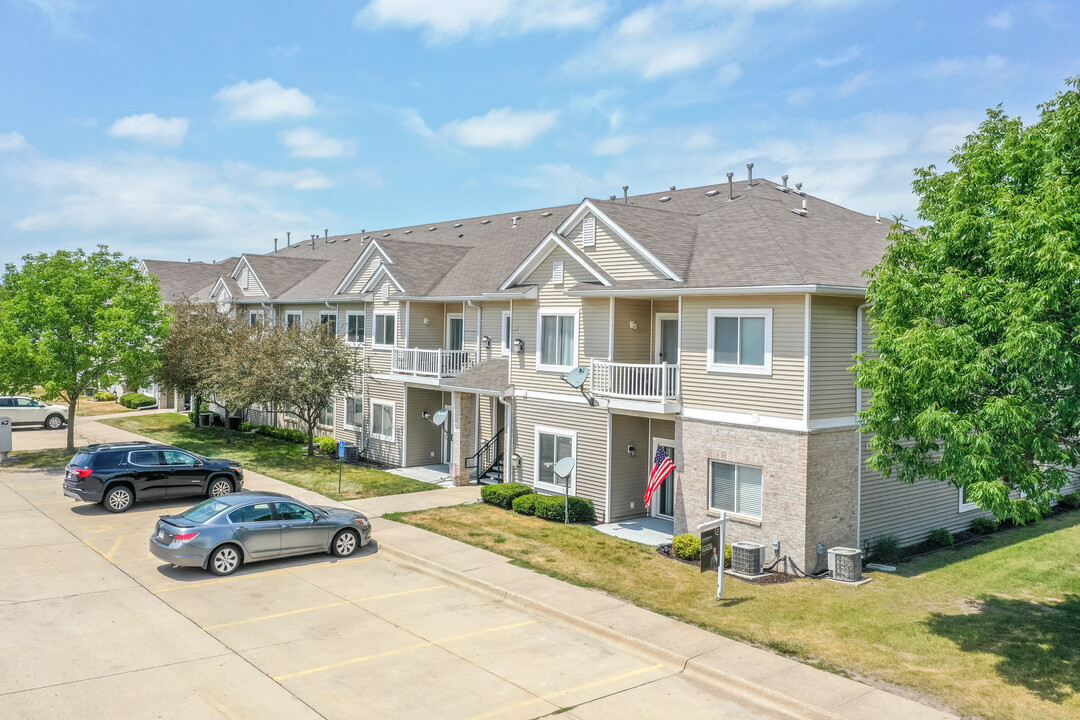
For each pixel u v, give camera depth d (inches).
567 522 893.8
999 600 657.6
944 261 555.2
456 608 626.5
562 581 684.7
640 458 947.3
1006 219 507.2
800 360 717.9
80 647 526.6
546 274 1001.5
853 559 701.3
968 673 503.2
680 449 823.7
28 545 776.3
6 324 1173.1
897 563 773.9
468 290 1200.2
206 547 688.4
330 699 459.2
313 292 1571.1
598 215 924.6
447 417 1309.1
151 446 975.0
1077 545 849.5
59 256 1254.3
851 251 858.8
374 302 1358.3
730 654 527.8
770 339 740.0
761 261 785.6
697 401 806.5
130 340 1288.1
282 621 585.6
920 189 621.9
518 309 1048.8
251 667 501.7
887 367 538.0
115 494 921.5
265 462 1299.2
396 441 1293.1
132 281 1341.0
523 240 1305.4
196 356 1501.0
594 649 547.8
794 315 722.2
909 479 577.0
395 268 1293.1
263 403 1337.4
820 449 726.5
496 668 510.3
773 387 738.8
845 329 751.1
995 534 900.0
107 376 1256.2
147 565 720.3
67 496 974.4
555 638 566.6
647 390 847.7
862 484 775.7
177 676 485.1
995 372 516.7
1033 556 803.4
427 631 573.3
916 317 550.9
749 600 644.7
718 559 719.1
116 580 673.6
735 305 768.9
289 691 468.1
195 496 1004.6
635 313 918.4
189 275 2378.2
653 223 919.7
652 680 498.3
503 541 813.2
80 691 460.4
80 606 606.5
